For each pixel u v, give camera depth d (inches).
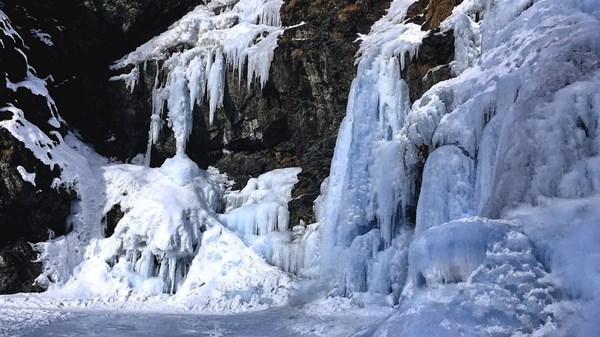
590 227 238.1
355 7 693.3
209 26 804.0
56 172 664.4
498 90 404.2
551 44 382.3
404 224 530.6
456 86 480.1
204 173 765.3
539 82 332.5
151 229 644.7
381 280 521.7
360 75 612.4
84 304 580.1
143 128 799.1
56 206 653.3
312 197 670.5
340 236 573.6
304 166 701.3
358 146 589.6
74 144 758.5
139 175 725.3
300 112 711.1
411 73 577.0
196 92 764.6
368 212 559.8
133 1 807.1
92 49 809.5
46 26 773.9
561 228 248.7
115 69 807.7
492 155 397.4
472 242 263.4
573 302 224.2
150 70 794.8
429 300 251.3
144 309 565.9
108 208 686.5
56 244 641.0
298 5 746.2
